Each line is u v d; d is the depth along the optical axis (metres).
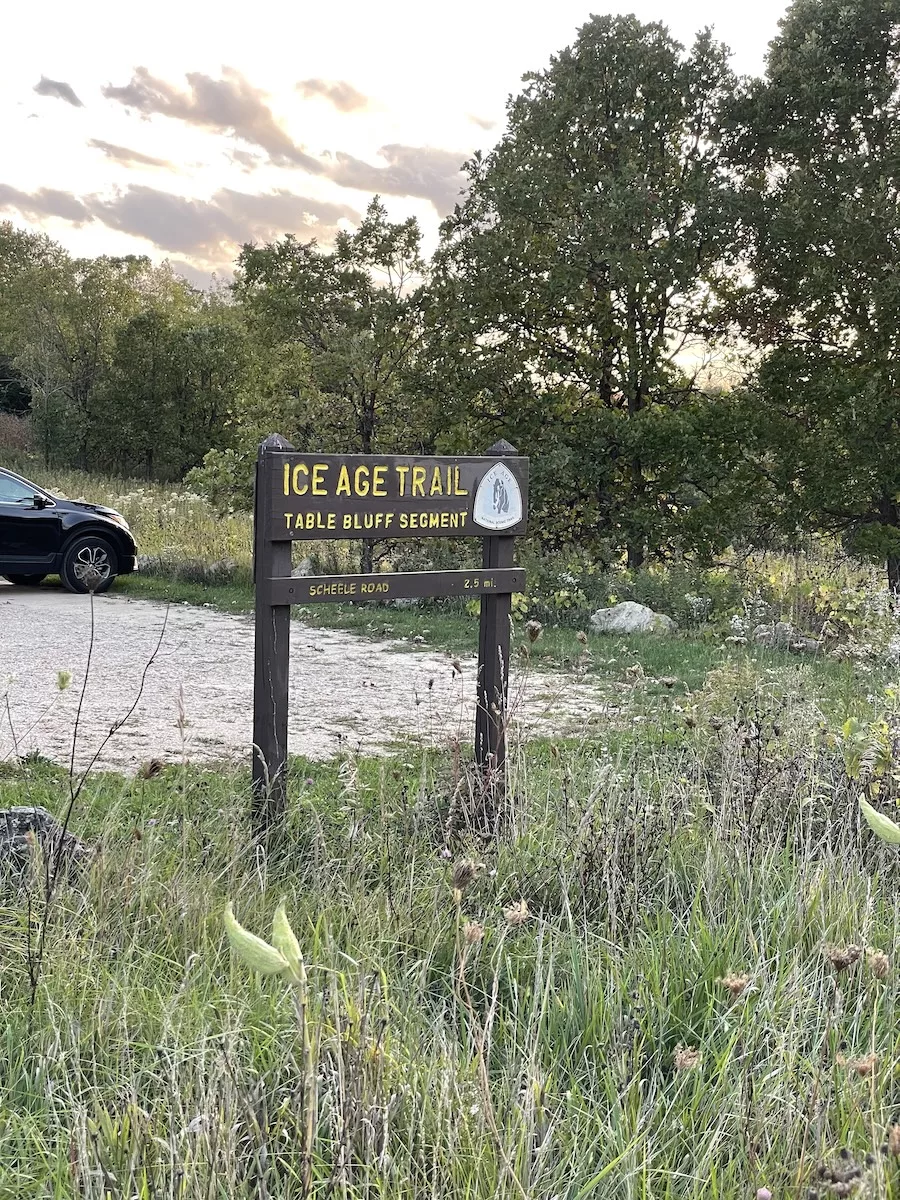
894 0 14.17
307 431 17.09
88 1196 2.03
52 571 15.02
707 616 14.02
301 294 16.39
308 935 3.54
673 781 5.03
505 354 16.58
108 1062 2.69
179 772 5.77
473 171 16.81
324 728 7.66
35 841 3.48
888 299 13.91
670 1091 2.79
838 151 15.15
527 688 9.02
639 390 17.14
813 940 3.54
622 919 3.71
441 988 3.43
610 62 15.92
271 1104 2.46
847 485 14.66
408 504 5.14
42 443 40.72
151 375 39.94
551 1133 2.37
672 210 15.48
